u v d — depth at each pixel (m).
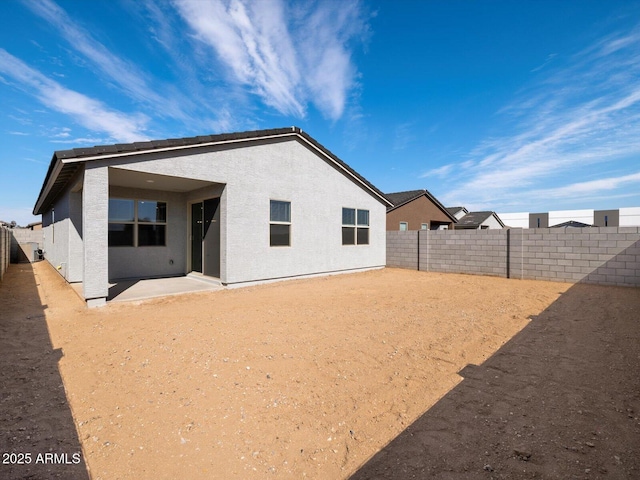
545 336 4.86
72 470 2.15
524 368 3.73
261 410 2.85
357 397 3.09
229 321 5.48
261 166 9.36
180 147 7.57
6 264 13.34
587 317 5.93
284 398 3.05
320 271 11.29
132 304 6.84
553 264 10.28
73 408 2.91
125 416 2.78
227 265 8.61
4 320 5.67
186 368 3.68
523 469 2.12
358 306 6.73
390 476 2.08
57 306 6.74
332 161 11.60
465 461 2.21
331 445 2.40
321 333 4.90
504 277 11.24
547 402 2.97
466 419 2.72
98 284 6.66
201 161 8.05
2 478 2.05
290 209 10.23
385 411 2.86
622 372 3.59
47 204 13.62
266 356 4.00
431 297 7.79
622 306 6.80
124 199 9.53
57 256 12.02
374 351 4.21
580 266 9.83
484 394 3.14
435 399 3.05
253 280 9.20
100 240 6.68
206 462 2.22
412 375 3.55
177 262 10.55
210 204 9.49
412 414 2.81
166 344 4.40
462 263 12.24
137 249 9.79
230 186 8.64
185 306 6.64
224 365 3.75
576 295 8.05
